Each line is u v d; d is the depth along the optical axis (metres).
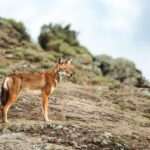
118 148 19.89
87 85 42.00
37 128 20.91
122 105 32.16
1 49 50.59
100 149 19.61
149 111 31.42
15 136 19.95
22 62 45.69
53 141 19.80
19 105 26.06
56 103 28.22
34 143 19.28
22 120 22.92
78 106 28.05
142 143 20.81
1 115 22.73
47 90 22.86
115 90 38.53
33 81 22.52
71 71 23.52
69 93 32.69
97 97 33.06
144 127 25.27
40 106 26.42
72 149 19.12
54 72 23.16
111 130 22.16
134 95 36.38
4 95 21.92
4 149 18.48
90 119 25.20
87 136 20.45
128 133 22.00
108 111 28.02
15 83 22.08
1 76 36.16
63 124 21.48
